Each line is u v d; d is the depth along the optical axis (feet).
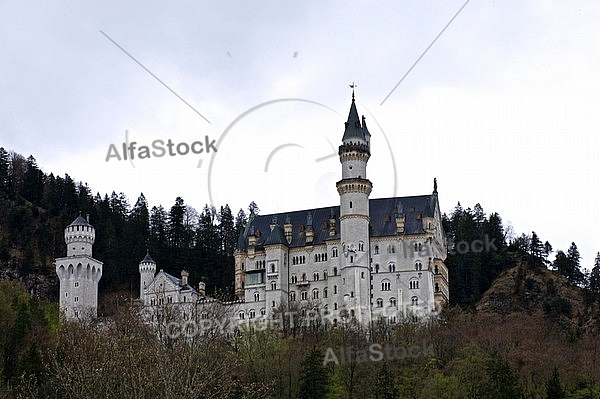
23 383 374.22
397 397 465.47
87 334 429.79
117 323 449.89
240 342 516.32
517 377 483.10
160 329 403.54
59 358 404.57
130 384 317.83
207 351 376.27
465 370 476.54
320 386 459.32
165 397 313.73
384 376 471.62
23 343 494.18
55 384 369.50
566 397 465.88
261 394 415.64
